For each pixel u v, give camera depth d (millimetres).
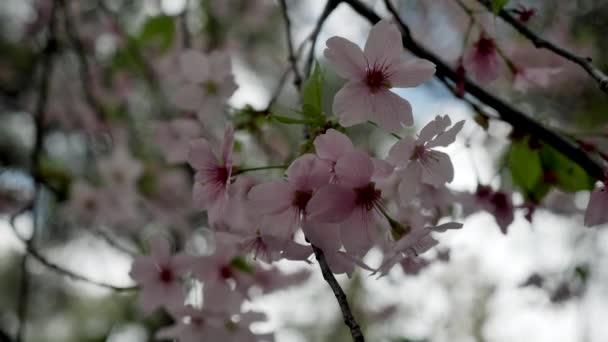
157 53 1074
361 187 467
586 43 1000
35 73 1216
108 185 1035
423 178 487
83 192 1017
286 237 467
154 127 698
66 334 1511
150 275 566
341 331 1317
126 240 1079
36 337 1521
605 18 992
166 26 794
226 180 483
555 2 911
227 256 550
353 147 463
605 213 483
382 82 480
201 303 559
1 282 1522
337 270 465
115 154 1041
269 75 1259
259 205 466
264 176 557
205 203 490
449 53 1047
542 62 562
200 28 1022
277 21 1207
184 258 564
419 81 479
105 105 1208
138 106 1223
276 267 593
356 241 465
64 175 1024
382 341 631
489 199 559
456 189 557
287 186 466
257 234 486
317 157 465
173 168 1112
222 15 1129
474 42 544
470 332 1017
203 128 653
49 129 1205
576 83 847
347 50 477
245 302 575
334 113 477
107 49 1146
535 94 772
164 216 1093
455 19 1047
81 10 1119
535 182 567
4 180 980
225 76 595
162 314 817
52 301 1514
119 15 1123
